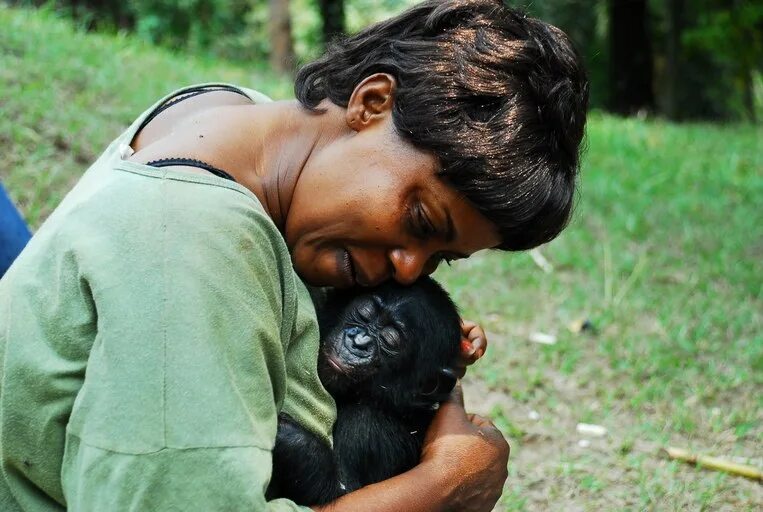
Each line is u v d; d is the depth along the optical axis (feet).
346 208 7.52
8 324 6.86
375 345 11.02
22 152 20.20
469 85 7.55
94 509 6.16
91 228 6.70
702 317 20.24
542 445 15.08
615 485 13.88
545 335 19.24
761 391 17.08
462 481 8.40
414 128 7.43
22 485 7.07
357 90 7.65
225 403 6.35
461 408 9.23
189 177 6.85
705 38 64.13
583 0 77.00
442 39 7.83
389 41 7.90
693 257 24.73
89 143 21.59
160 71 29.48
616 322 19.95
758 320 20.29
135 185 6.79
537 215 7.89
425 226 7.68
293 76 9.25
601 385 17.13
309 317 7.97
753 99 74.84
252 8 68.80
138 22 53.52
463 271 22.13
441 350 11.10
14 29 27.48
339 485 9.00
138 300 6.36
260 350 6.75
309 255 7.87
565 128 7.97
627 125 44.50
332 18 55.47
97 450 6.19
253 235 6.89
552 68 7.95
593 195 29.12
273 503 6.91
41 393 6.69
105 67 26.94
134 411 6.20
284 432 8.23
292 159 7.74
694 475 14.14
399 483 8.05
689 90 69.46
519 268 22.89
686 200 29.53
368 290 11.39
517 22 8.13
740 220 27.91
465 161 7.41
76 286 6.64
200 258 6.52
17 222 11.80
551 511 13.20
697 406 16.46
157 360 6.27
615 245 25.12
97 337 6.42
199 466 6.19
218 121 7.68
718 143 41.14
